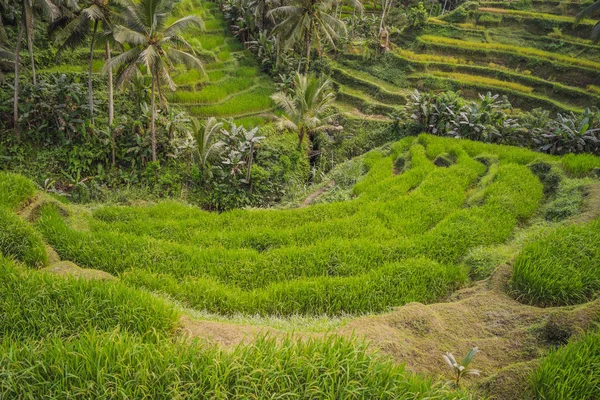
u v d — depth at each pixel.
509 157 15.05
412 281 8.27
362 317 6.55
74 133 17.47
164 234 11.18
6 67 18.81
